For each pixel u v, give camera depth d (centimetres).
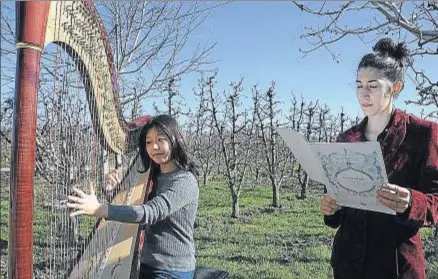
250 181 1081
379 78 175
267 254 542
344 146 155
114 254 227
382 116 181
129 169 279
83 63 188
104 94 231
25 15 115
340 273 188
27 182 115
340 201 170
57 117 184
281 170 984
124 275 216
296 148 171
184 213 229
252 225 707
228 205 862
